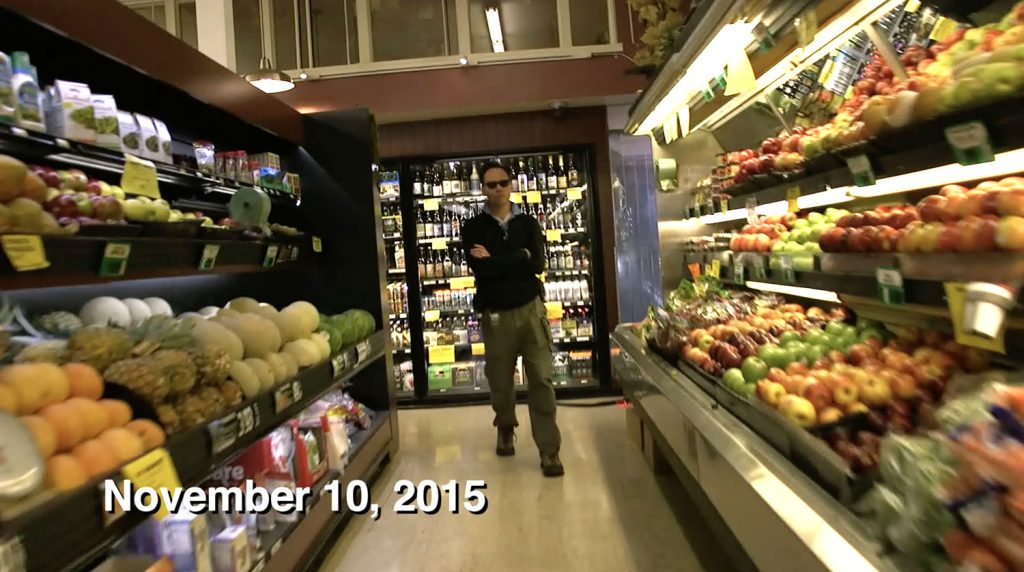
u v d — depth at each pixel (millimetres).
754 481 1398
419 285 4906
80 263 1546
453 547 2471
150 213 2004
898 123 1405
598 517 2648
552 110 4879
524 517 2701
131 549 1648
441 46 4980
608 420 4164
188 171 2369
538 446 3232
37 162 1893
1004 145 1188
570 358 5145
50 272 1450
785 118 2834
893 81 1803
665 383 2396
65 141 1751
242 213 2617
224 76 2564
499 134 4930
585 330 5051
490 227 3416
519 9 4980
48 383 1276
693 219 3668
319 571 2332
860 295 1659
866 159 1604
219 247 2244
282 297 3561
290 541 2078
